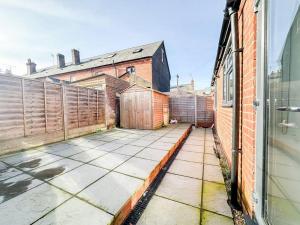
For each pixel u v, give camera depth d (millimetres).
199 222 1921
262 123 1398
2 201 2213
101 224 1750
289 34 1199
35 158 4129
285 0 1217
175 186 2816
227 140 3773
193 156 4488
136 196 2430
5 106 4562
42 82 5602
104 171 3201
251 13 1697
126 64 16172
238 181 2246
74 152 4629
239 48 2170
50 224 1764
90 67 17844
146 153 4379
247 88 1890
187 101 11797
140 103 9133
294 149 1168
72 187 2578
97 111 8391
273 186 1334
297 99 1147
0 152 4418
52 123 5941
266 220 1361
